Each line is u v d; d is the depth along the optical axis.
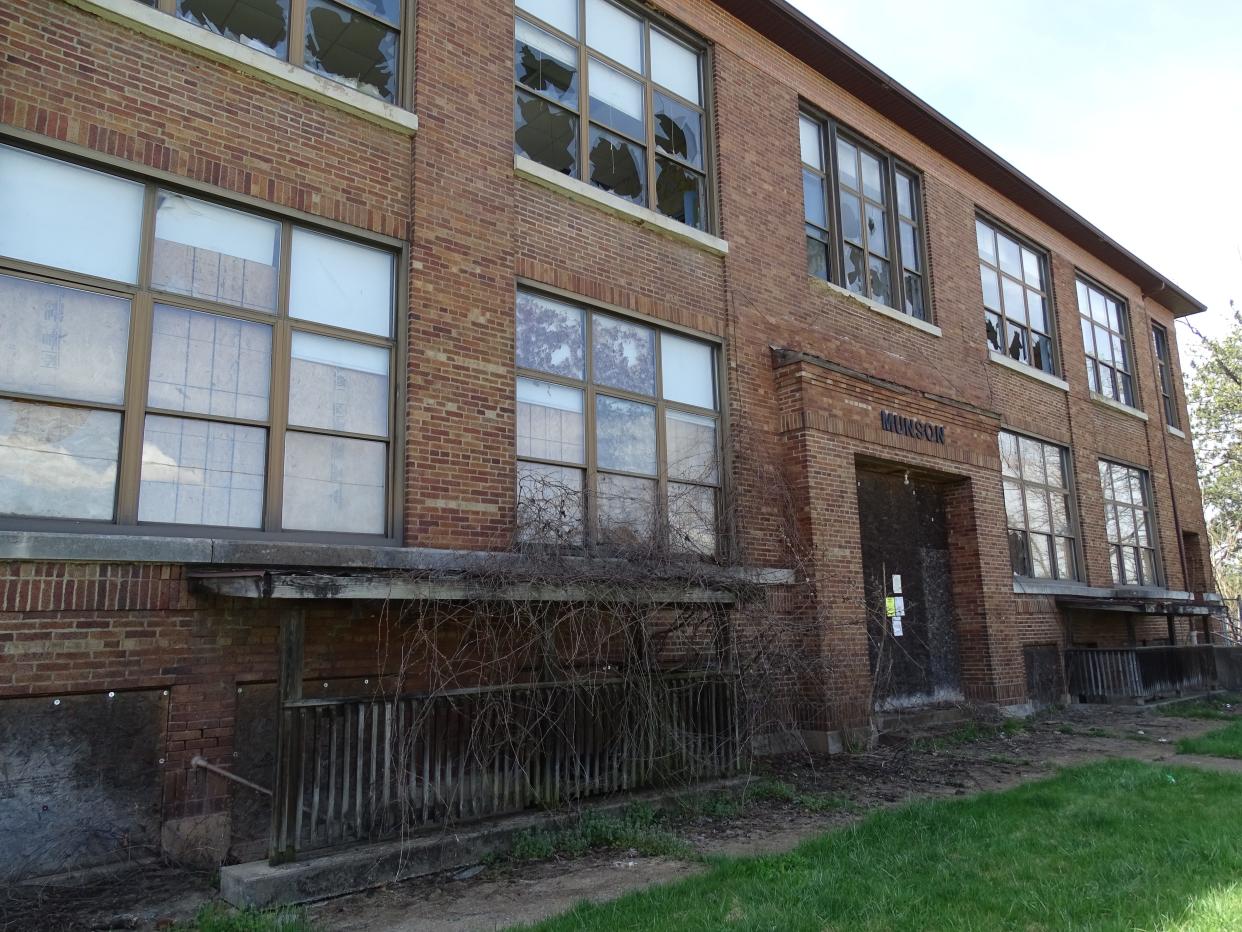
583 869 6.33
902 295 14.91
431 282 8.66
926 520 14.38
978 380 15.96
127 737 6.46
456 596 6.88
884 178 15.34
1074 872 5.66
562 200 10.17
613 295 10.44
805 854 6.26
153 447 7.03
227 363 7.51
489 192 9.31
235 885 5.62
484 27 9.66
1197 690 17.59
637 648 8.73
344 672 7.52
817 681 11.12
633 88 11.53
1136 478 21.12
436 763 6.79
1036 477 17.36
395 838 6.39
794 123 13.48
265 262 7.86
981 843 6.44
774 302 12.39
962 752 11.22
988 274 17.44
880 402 13.05
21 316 6.58
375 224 8.46
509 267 9.34
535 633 7.86
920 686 13.52
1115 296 21.94
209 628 6.87
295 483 7.74
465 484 8.54
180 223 7.42
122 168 7.08
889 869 5.80
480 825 6.77
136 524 6.82
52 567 6.20
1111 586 18.34
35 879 5.98
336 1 8.79
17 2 6.77
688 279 11.41
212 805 6.75
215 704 6.85
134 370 6.97
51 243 6.76
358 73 8.84
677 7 12.04
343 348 8.21
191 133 7.48
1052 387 18.23
